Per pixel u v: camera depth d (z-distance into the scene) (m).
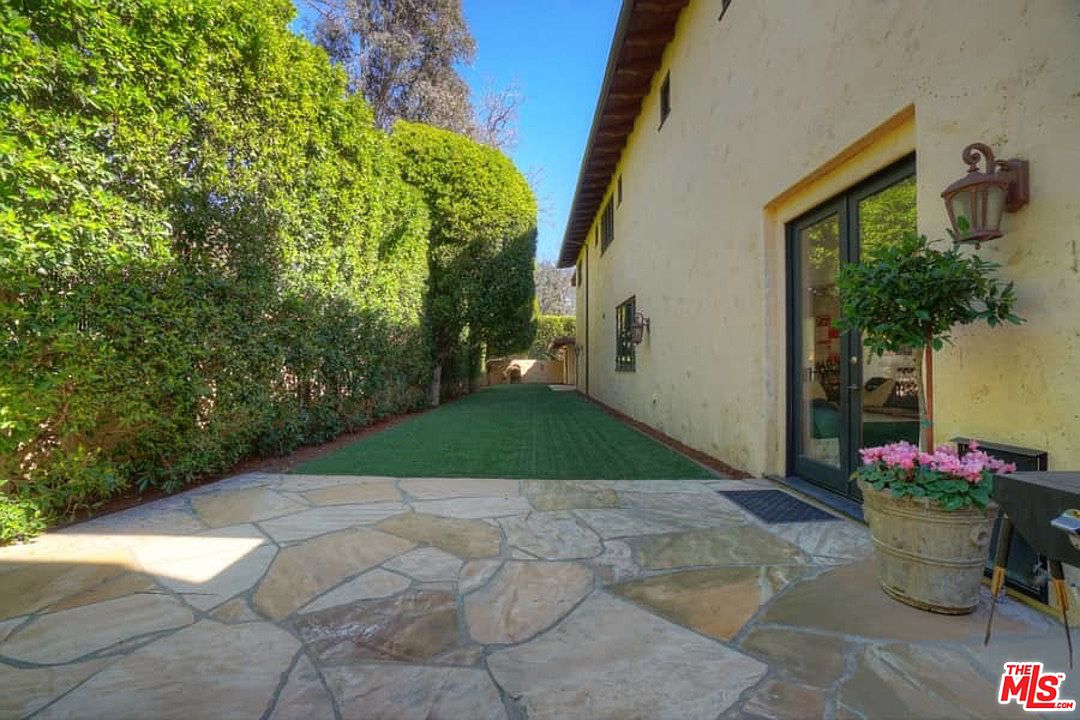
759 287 4.48
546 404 12.73
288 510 3.59
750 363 4.64
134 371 3.55
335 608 2.23
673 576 2.54
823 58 3.54
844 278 2.49
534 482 4.41
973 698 1.62
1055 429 2.05
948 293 2.18
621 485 4.31
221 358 4.32
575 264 20.64
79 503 3.43
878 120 3.02
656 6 6.38
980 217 2.18
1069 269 2.00
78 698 1.63
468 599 2.31
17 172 2.81
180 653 1.88
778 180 4.14
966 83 2.44
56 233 2.93
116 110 3.47
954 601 2.09
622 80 8.08
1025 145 2.16
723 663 1.82
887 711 1.57
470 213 11.27
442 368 13.25
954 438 2.48
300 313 5.57
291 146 5.21
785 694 1.65
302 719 1.54
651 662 1.83
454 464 5.17
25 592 2.35
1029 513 1.60
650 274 8.16
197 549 2.88
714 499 3.87
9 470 3.08
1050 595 2.08
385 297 8.31
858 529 3.21
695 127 6.02
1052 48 2.05
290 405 5.55
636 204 9.18
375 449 6.03
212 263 4.41
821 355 3.99
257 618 2.14
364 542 2.99
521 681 1.73
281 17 5.07
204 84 4.09
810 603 2.25
